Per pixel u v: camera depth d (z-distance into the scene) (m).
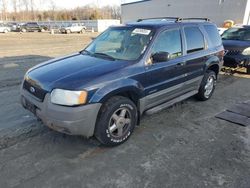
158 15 36.09
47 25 47.88
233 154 3.35
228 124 4.28
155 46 3.80
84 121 3.00
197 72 4.82
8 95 5.55
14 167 2.94
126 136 3.55
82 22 49.44
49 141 3.54
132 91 3.46
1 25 44.31
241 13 26.62
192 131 3.98
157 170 2.97
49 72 3.34
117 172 2.91
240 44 7.80
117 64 3.47
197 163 3.12
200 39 4.85
